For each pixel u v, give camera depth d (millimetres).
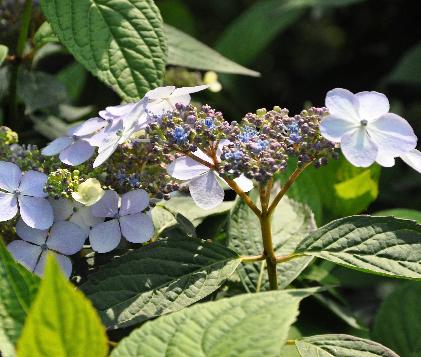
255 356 588
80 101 956
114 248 706
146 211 716
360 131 672
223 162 691
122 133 697
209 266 694
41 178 705
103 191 703
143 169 721
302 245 704
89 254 723
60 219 706
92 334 573
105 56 762
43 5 768
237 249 757
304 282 820
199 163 700
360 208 881
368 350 690
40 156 734
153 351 596
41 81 854
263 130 702
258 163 684
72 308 570
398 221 696
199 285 688
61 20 767
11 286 617
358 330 825
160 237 744
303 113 700
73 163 716
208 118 689
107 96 941
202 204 693
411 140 673
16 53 843
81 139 724
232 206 766
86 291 680
